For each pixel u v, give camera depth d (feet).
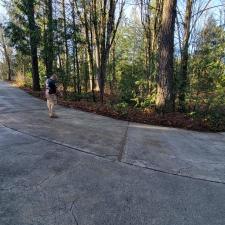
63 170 16.81
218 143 25.95
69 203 13.00
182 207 13.37
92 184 15.17
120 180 15.97
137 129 29.43
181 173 17.75
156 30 47.83
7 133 24.41
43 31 56.59
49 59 55.06
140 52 70.08
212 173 18.13
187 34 40.40
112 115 36.60
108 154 20.39
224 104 35.14
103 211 12.51
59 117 33.58
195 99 36.65
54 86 33.22
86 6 46.47
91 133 26.25
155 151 21.98
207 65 36.35
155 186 15.52
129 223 11.73
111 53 95.45
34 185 14.58
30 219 11.53
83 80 63.62
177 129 30.94
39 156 18.94
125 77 51.49
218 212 13.12
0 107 38.88
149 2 49.32
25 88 76.07
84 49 63.82
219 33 39.52
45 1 53.06
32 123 29.01
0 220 11.31
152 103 38.34
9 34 63.57
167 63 35.88
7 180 14.97
